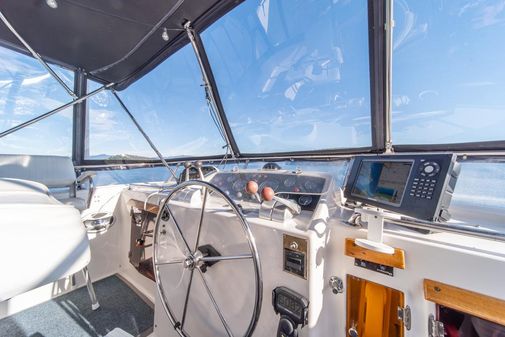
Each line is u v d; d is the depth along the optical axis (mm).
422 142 1516
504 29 1172
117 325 1463
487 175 1205
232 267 923
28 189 1131
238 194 1180
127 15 1592
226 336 957
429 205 616
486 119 1270
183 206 1104
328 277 801
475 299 546
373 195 786
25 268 856
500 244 601
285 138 2277
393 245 672
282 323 723
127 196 1846
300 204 963
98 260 1903
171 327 1174
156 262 1033
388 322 709
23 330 1406
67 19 1603
